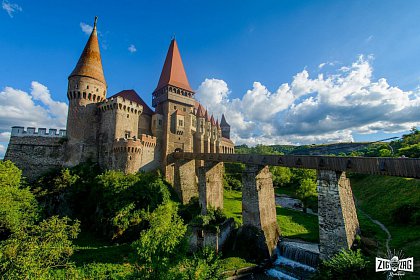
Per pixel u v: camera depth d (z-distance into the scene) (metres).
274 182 76.44
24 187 40.06
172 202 43.16
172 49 65.81
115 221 31.67
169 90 58.62
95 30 53.72
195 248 28.73
